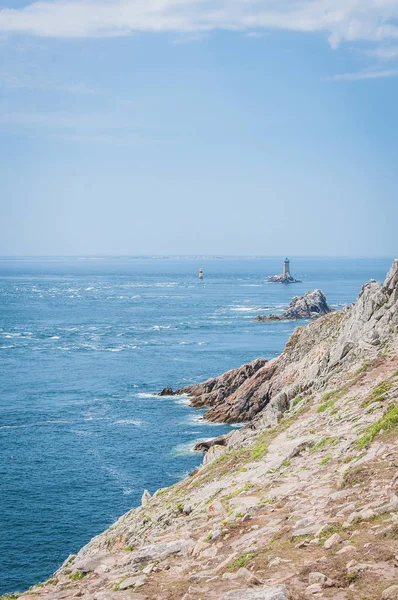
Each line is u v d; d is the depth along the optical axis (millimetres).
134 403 77875
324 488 17875
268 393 67312
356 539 12883
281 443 28719
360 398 29625
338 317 61844
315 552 12859
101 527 43125
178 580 13375
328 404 31750
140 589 13273
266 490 20156
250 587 11547
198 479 30469
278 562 12633
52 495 48562
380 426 21000
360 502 15172
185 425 67812
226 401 71250
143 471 53781
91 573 16578
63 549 40094
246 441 33938
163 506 27875
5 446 60500
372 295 42812
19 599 15477
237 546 14930
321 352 51688
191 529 18469
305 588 11039
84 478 52156
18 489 49719
